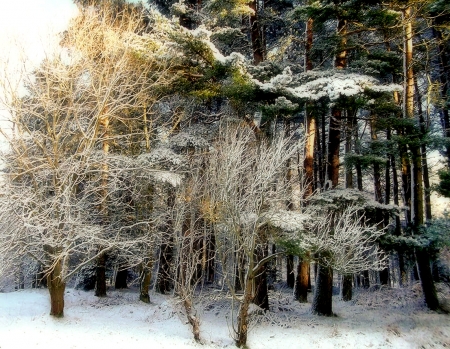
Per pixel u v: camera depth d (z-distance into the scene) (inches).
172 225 514.0
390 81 702.5
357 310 546.9
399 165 668.1
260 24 629.6
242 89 430.9
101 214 534.6
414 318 459.5
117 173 487.2
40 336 372.2
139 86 537.0
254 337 411.5
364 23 497.7
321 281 515.8
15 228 433.1
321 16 475.2
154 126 632.4
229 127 472.7
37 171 465.7
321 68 593.9
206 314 522.0
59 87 468.4
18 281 772.6
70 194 438.9
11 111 427.8
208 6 526.3
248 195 370.6
